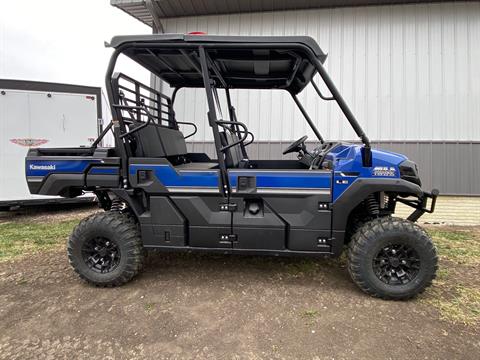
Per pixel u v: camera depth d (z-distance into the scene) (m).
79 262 2.60
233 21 5.85
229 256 3.33
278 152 5.81
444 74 5.43
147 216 2.55
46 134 5.58
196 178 2.48
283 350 1.81
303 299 2.41
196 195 2.51
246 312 2.22
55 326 2.06
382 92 5.54
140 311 2.24
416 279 2.32
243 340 1.90
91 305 2.33
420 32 5.45
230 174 2.46
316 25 5.65
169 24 6.01
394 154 2.46
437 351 1.80
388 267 2.40
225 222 2.49
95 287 2.62
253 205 2.52
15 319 2.14
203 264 3.11
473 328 2.02
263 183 2.44
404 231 2.31
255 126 5.85
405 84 5.49
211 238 2.53
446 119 5.44
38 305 2.33
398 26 5.48
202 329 2.02
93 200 5.92
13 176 5.41
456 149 5.41
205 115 5.99
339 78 5.61
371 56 5.54
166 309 2.26
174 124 3.62
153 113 3.85
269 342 1.88
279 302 2.36
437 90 5.44
